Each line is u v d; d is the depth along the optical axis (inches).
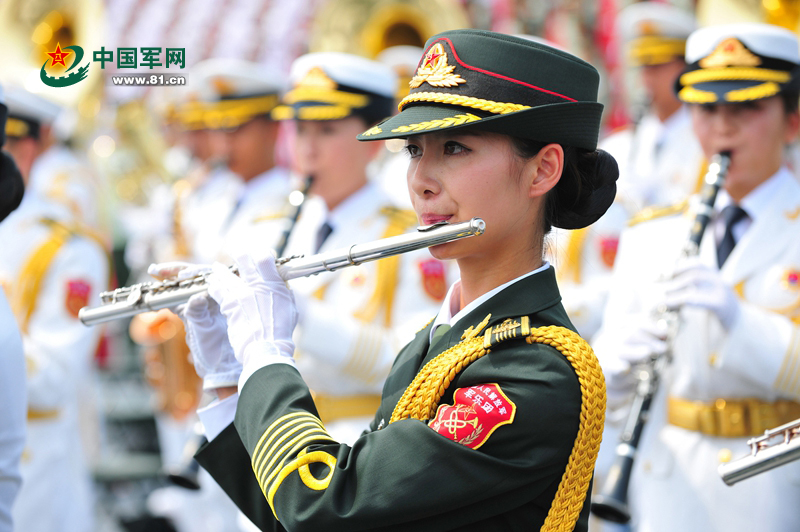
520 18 1213.7
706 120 583.2
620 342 541.3
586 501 307.4
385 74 731.4
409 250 312.2
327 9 1250.0
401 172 959.0
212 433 342.3
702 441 577.6
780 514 548.1
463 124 284.0
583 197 318.0
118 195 1336.1
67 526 773.3
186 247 1085.8
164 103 1355.8
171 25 1269.7
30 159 804.0
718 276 542.0
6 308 408.5
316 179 713.0
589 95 309.9
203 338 348.2
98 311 374.0
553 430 283.3
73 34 940.0
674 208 616.7
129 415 1186.6
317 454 290.7
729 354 541.0
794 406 564.4
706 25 905.5
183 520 943.7
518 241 310.5
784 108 580.7
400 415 303.6
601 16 1181.7
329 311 655.8
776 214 580.1
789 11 870.4
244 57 1282.0
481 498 282.4
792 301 566.6
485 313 307.6
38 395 732.7
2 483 403.2
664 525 589.3
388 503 278.7
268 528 333.1
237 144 932.6
